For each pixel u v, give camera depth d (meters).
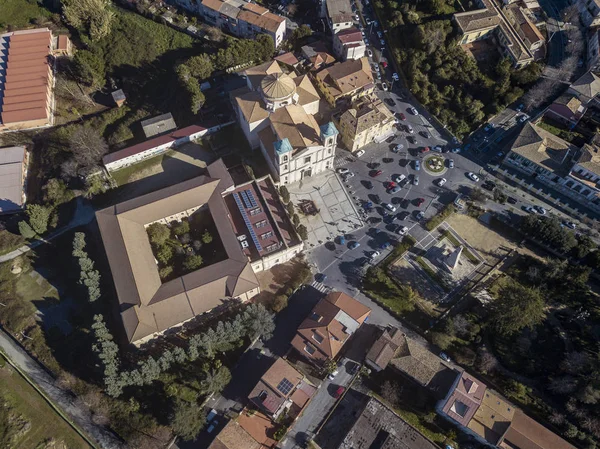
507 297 106.12
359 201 131.25
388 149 140.50
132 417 102.06
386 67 156.38
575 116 136.12
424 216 128.00
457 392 96.31
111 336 107.69
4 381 111.50
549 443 92.00
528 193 131.88
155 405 103.19
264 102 130.50
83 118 149.50
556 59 151.88
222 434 95.06
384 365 102.19
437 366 102.06
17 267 125.06
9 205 133.62
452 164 136.62
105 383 101.81
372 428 96.56
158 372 102.06
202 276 110.56
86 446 102.75
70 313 118.50
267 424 98.88
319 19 168.75
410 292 112.50
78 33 162.62
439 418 99.94
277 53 159.38
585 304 112.81
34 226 125.31
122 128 143.12
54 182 132.25
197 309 106.69
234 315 112.38
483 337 109.44
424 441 94.75
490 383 103.69
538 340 108.88
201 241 121.19
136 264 111.69
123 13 166.12
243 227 120.81
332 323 105.19
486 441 93.69
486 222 126.38
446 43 152.62
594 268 115.69
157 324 104.25
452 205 128.12
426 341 110.25
